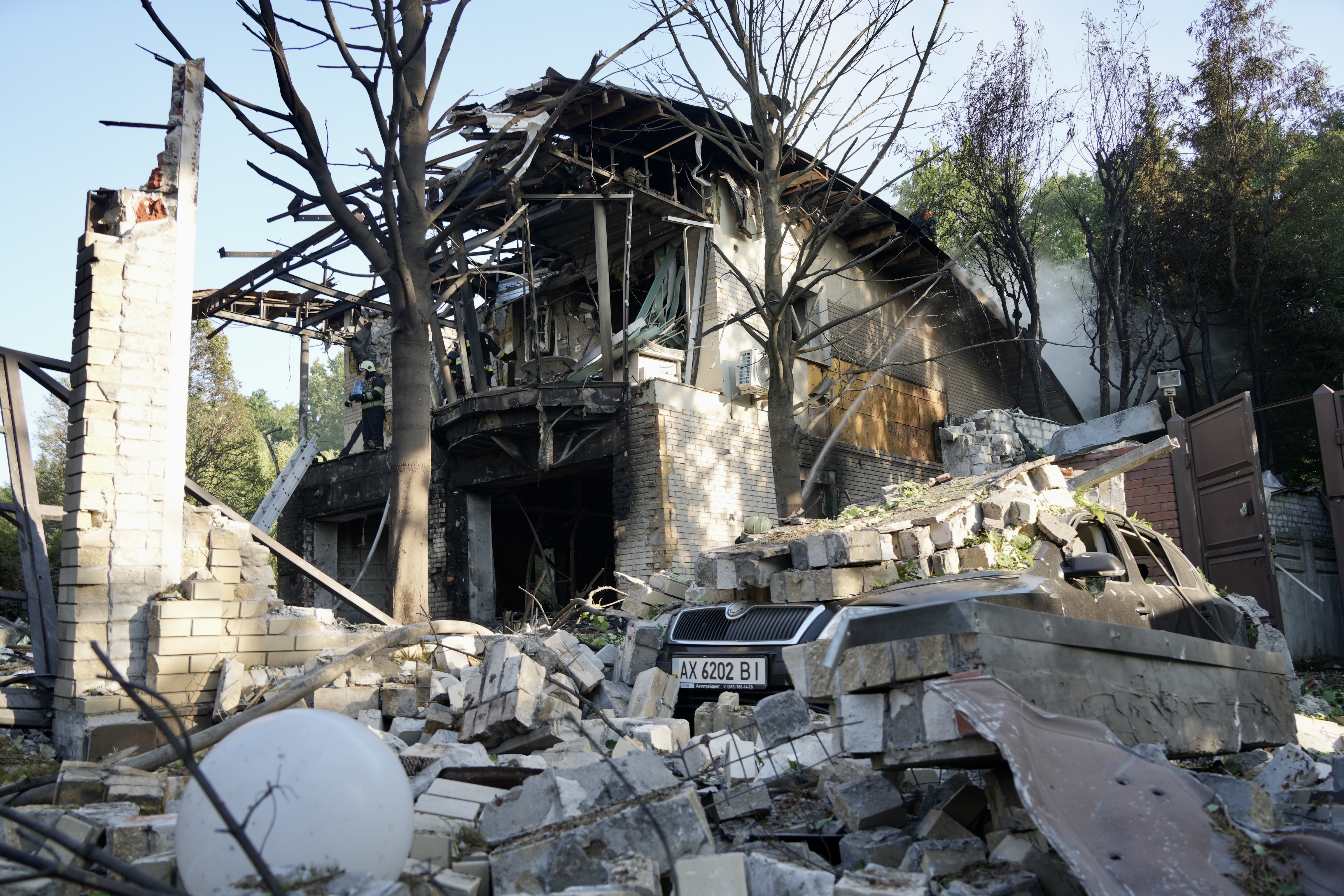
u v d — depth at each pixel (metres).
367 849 2.56
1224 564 10.73
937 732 3.21
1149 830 2.75
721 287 15.38
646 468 13.53
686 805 3.41
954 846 3.16
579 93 13.08
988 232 21.73
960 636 3.25
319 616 7.15
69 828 3.48
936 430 19.67
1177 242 21.77
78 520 6.06
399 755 4.88
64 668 6.07
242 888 2.31
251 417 32.03
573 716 5.07
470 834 3.72
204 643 6.23
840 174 13.78
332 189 9.22
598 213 14.39
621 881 2.90
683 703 6.34
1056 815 2.69
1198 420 11.25
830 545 6.50
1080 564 4.86
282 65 8.63
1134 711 3.87
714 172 15.52
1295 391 23.44
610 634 9.20
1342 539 10.06
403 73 8.78
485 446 14.78
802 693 3.95
